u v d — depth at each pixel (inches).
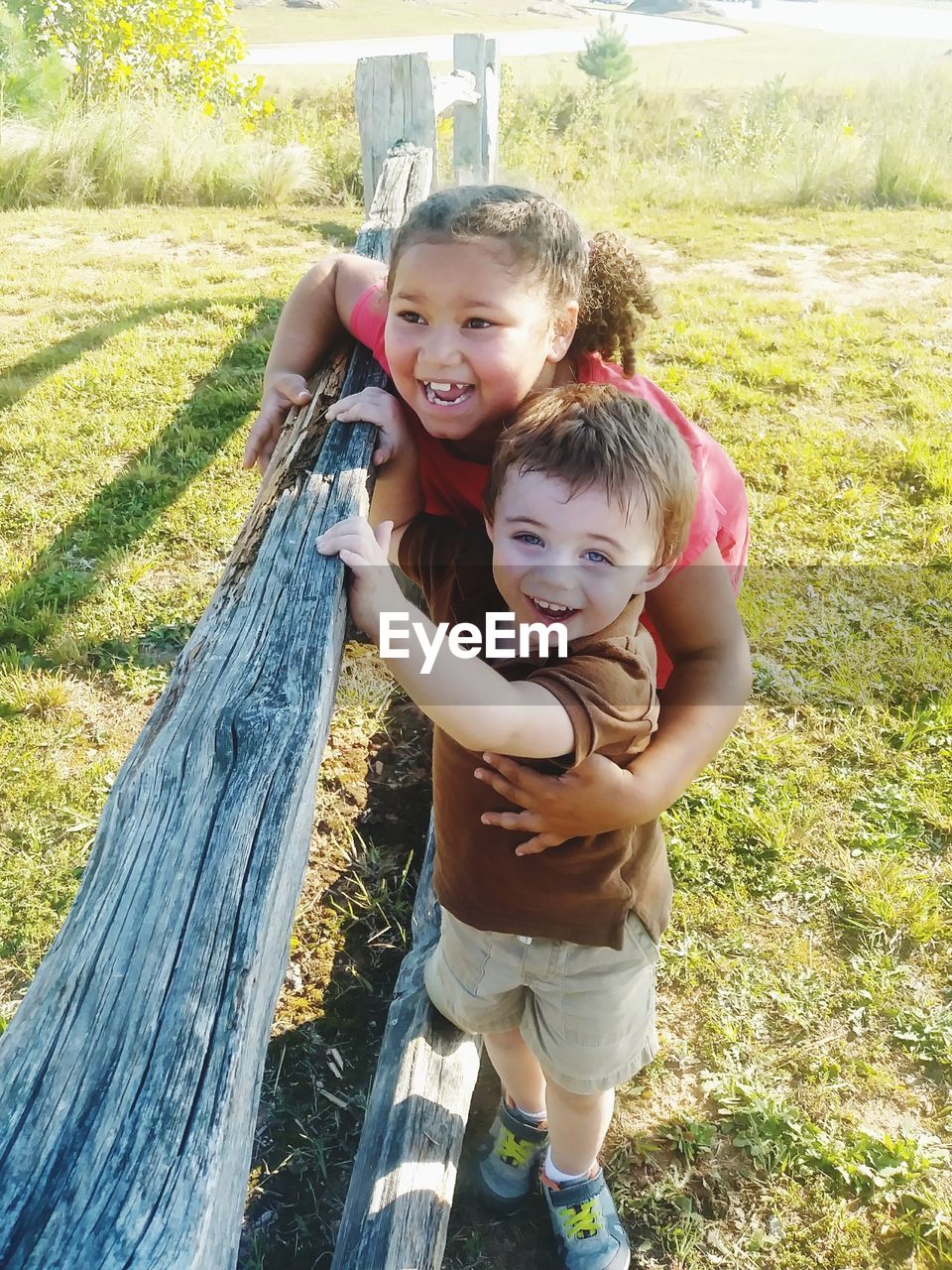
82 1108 34.7
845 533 185.2
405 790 130.0
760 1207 89.4
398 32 1808.6
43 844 121.5
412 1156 79.7
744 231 368.8
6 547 175.5
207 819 45.1
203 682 51.9
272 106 476.1
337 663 56.3
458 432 69.2
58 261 318.0
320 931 111.4
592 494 58.1
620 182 426.0
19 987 106.2
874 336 269.9
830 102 589.3
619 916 67.7
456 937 73.7
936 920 114.9
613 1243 83.4
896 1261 85.9
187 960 39.7
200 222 366.0
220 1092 35.4
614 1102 96.7
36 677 147.3
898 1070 100.7
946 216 394.6
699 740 68.8
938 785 133.0
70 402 221.1
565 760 60.1
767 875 120.1
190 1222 31.6
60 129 400.2
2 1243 30.8
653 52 1627.7
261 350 247.1
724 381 241.0
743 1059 101.2
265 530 65.9
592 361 76.7
